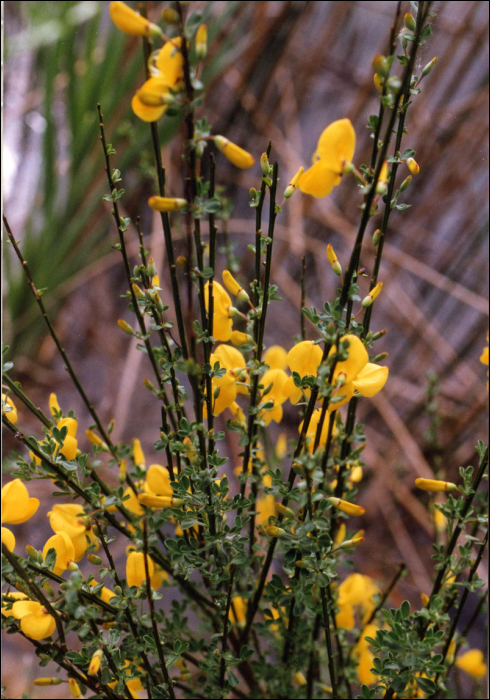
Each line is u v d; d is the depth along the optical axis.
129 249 1.48
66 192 1.54
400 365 1.58
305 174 0.64
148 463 1.52
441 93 1.50
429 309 1.58
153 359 0.68
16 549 1.38
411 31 0.63
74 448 0.69
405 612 0.65
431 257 1.57
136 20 0.60
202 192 0.62
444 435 1.42
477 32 1.34
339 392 0.65
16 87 1.73
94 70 1.42
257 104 1.54
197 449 0.67
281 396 0.70
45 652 0.66
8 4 1.51
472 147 1.41
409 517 1.46
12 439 1.28
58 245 1.44
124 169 1.39
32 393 1.53
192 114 0.61
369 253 1.53
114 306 1.65
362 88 1.46
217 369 0.65
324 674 0.80
